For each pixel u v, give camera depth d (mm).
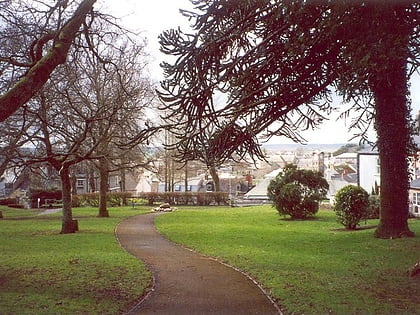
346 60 7008
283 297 7777
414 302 7309
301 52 7582
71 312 6973
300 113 9453
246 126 8508
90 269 10508
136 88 23141
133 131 19375
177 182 60219
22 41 11445
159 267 10828
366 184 33562
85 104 19375
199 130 8484
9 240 16750
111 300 7746
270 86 8508
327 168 51531
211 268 10633
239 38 8633
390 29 6227
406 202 13602
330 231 18141
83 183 58562
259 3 7777
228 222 23641
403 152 13438
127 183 66562
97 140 19375
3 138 17047
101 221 25234
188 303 7566
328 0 6473
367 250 12023
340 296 7742
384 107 13188
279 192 24750
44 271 10242
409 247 11867
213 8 8219
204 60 8367
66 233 19203
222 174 61031
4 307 7188
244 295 8070
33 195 45875
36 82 9195
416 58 6461
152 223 23734
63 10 10336
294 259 11539
